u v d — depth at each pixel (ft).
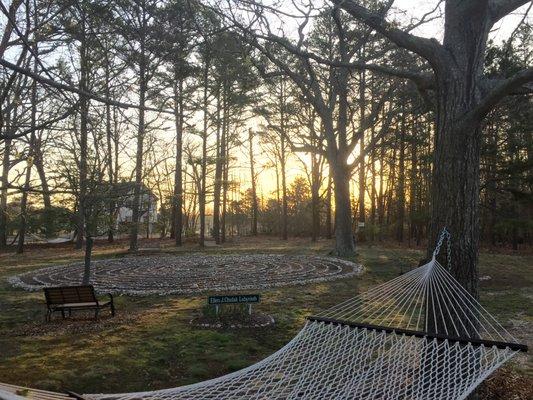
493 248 105.29
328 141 81.71
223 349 29.14
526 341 31.09
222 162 117.19
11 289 51.62
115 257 85.35
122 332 33.14
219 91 38.78
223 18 21.34
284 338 31.58
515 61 53.98
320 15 19.48
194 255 87.61
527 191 96.89
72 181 33.22
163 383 24.27
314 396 14.90
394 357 16.53
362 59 71.92
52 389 23.07
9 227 52.29
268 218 174.81
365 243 118.93
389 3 36.60
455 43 22.00
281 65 35.83
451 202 21.43
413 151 116.06
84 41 18.65
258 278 57.21
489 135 88.84
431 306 20.11
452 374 14.76
